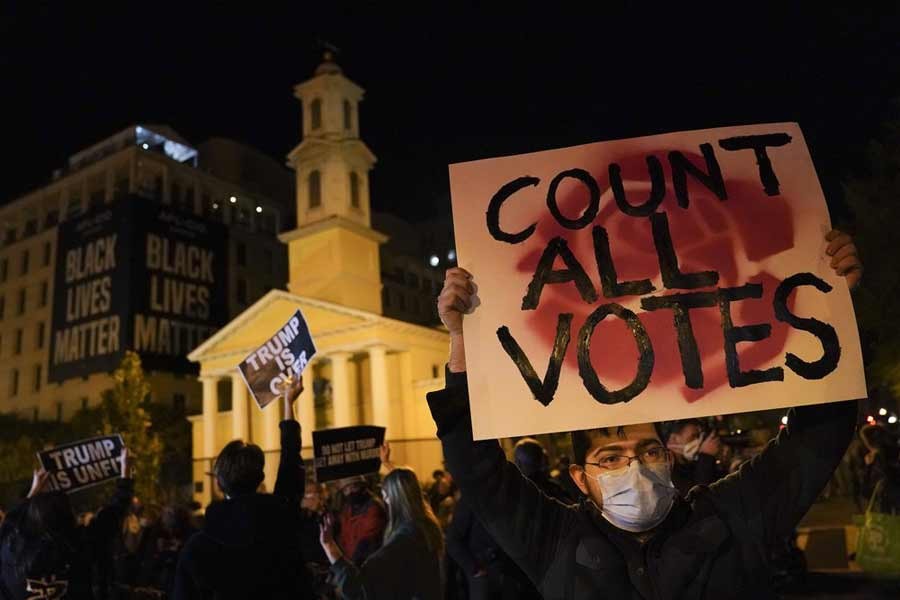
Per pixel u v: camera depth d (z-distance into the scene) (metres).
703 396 2.37
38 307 56.47
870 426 7.05
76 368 44.34
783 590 10.55
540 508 2.41
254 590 3.49
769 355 2.40
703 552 2.20
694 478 5.17
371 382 36.22
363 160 40.50
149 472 31.78
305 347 5.74
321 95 40.38
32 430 47.34
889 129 16.09
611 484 2.26
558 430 2.36
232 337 38.12
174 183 57.09
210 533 3.56
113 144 58.72
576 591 2.23
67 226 47.19
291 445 4.48
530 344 2.45
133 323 43.12
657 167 2.62
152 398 48.41
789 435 2.43
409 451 34.69
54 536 4.16
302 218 39.25
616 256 2.52
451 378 2.50
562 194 2.61
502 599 5.24
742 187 2.59
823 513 17.05
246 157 67.06
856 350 2.38
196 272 47.19
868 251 15.54
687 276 2.48
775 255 2.50
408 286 66.19
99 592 5.30
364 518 5.63
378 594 4.04
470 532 5.45
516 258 2.55
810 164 2.60
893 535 6.31
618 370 2.41
